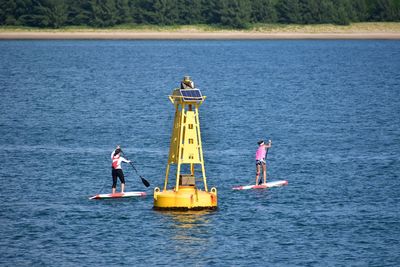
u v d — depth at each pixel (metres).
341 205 100.56
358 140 155.62
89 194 106.44
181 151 99.00
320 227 90.19
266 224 91.12
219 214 95.38
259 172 112.94
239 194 106.44
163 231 88.00
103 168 125.19
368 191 108.81
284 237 86.25
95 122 181.88
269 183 112.31
